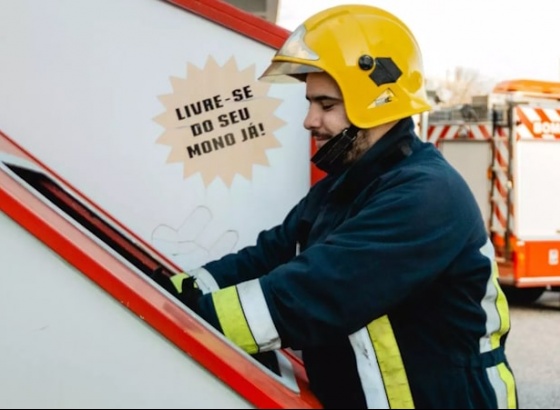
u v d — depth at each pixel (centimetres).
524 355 415
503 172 689
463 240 167
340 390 170
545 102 704
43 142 248
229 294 165
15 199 148
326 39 181
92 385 146
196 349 145
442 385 166
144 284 158
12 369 147
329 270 158
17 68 246
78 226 165
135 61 249
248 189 254
